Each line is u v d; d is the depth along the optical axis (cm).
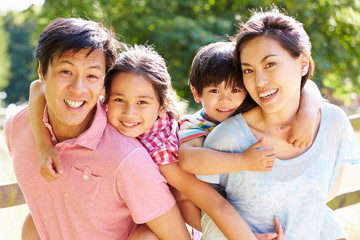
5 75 3036
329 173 202
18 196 273
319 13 994
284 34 186
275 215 199
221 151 202
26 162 203
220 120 230
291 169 196
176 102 232
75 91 180
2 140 588
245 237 193
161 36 912
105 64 188
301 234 200
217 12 1027
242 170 194
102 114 195
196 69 231
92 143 191
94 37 182
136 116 198
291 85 188
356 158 209
